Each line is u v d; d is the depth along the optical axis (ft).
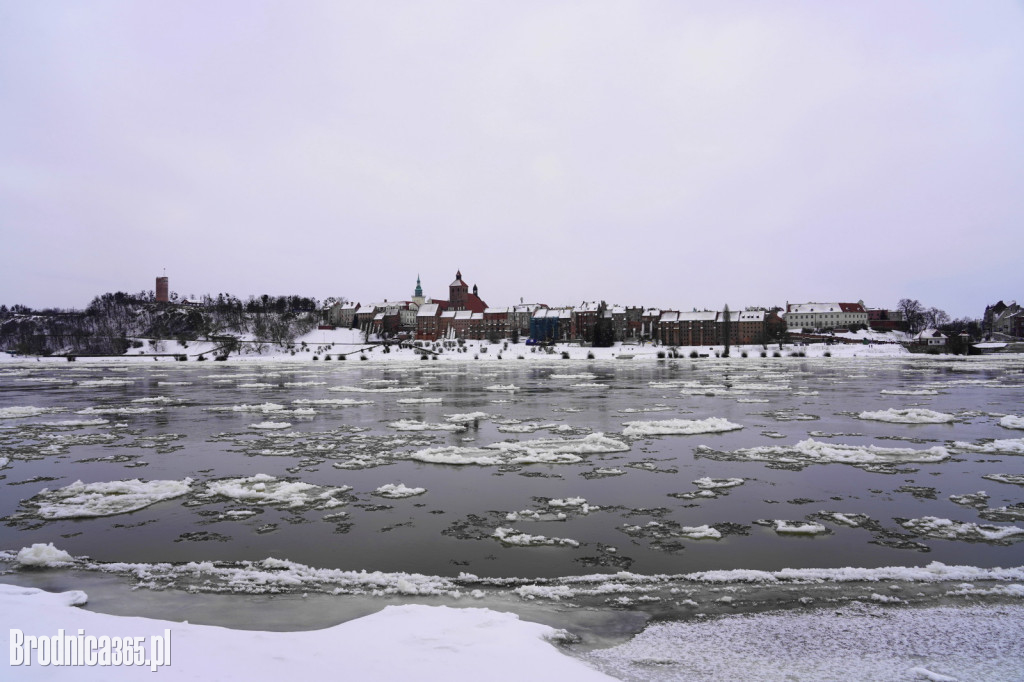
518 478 69.92
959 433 98.68
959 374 242.99
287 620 34.19
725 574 41.09
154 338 582.76
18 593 36.96
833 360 393.50
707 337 621.72
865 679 27.14
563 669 26.61
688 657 29.48
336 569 43.04
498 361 412.36
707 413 123.54
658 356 436.35
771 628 32.99
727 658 29.35
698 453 83.15
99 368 338.54
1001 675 27.55
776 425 107.24
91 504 60.75
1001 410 127.75
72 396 171.12
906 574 40.86
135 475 73.67
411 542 48.91
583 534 50.55
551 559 45.03
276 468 76.38
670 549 47.01
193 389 191.93
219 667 25.82
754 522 53.42
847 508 57.52
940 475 70.44
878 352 471.21
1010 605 35.99
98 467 78.13
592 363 368.68
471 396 161.27
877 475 70.59
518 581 40.47
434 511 57.31
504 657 27.61
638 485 66.33
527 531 51.57
